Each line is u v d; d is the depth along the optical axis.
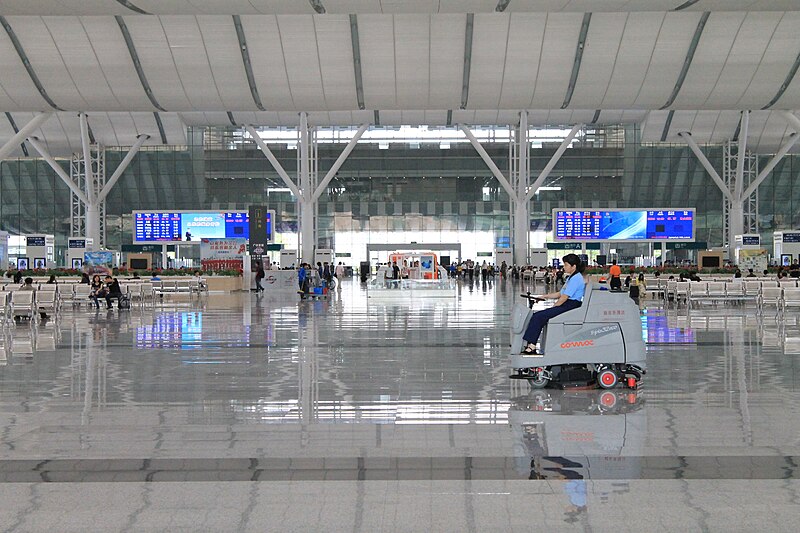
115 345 14.09
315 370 10.60
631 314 8.91
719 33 34.44
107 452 5.89
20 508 4.57
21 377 9.96
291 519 4.35
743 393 8.51
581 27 34.66
